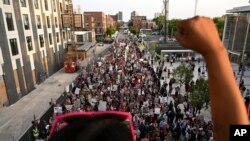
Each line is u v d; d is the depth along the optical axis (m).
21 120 21.66
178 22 0.84
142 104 17.94
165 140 13.70
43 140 14.62
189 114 16.53
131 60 39.81
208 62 0.79
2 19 24.95
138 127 14.16
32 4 33.06
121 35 158.50
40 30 35.78
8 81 25.33
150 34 101.00
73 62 40.84
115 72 29.77
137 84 23.81
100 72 30.48
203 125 14.82
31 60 31.91
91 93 21.25
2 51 24.61
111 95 20.20
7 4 26.25
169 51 45.38
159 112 15.58
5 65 24.98
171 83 24.73
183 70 24.47
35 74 32.94
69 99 20.66
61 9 48.22
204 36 0.77
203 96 17.58
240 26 41.41
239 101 0.76
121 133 0.73
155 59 43.97
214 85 0.78
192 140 13.93
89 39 81.00
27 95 28.92
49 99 27.20
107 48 71.00
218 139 0.77
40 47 35.47
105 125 0.73
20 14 29.06
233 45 43.50
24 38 29.80
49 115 18.36
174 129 15.03
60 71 41.94
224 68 0.78
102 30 113.81
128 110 16.64
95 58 48.72
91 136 0.68
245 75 33.97
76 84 25.80
